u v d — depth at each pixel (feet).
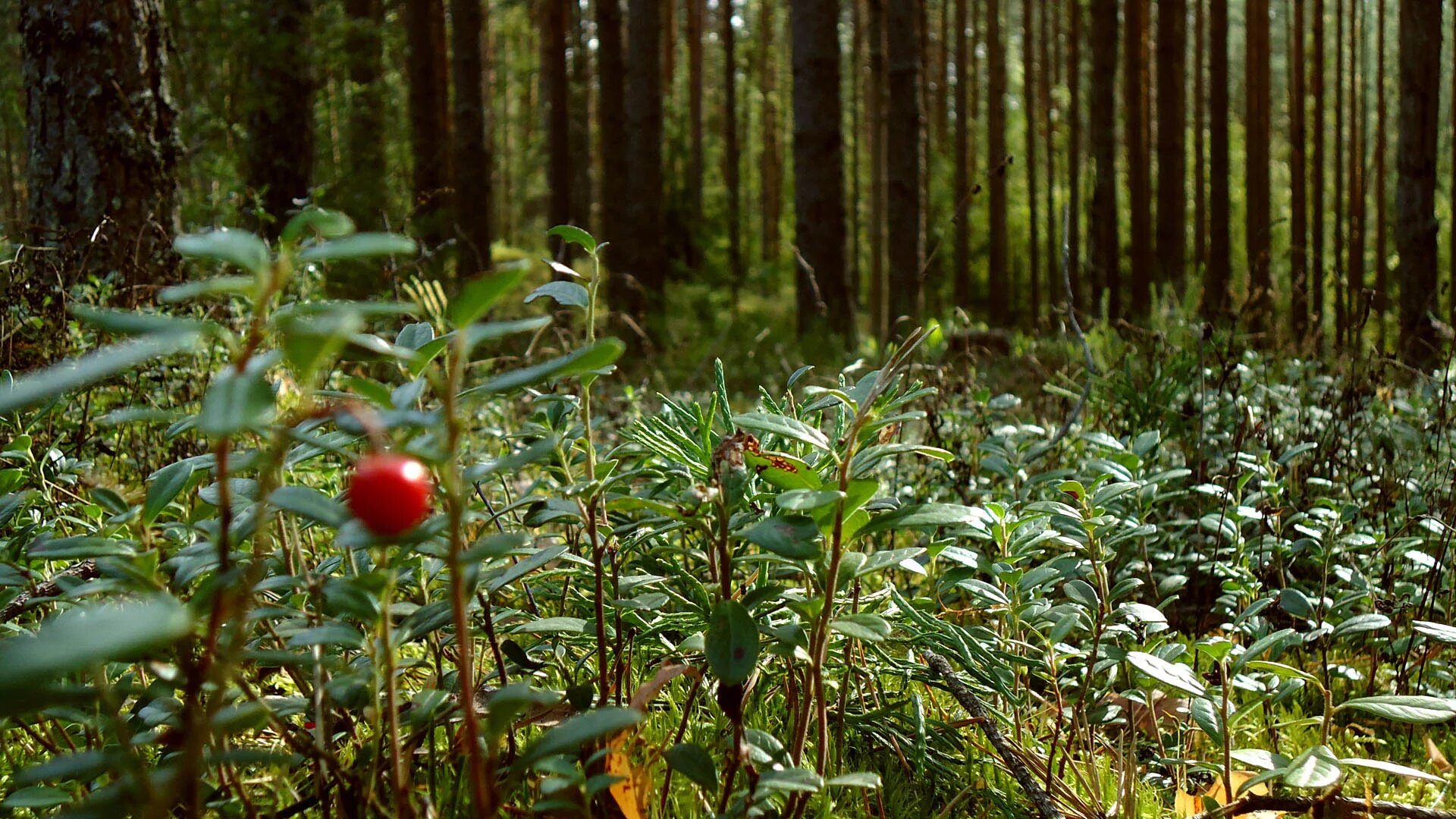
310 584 4.71
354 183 39.04
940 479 12.03
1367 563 10.00
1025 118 85.71
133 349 2.82
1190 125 98.99
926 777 6.98
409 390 3.86
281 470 5.34
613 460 6.01
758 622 5.62
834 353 32.01
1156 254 66.13
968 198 13.09
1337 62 79.20
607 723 4.01
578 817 5.17
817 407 6.59
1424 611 9.28
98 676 4.23
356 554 5.95
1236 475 11.17
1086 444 12.32
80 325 11.62
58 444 9.46
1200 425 11.64
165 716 4.88
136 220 18.10
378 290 22.70
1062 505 7.24
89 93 17.83
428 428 3.60
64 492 7.09
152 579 4.14
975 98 98.89
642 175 52.44
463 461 8.20
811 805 6.21
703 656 6.70
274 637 6.06
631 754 5.55
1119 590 7.11
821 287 39.29
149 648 3.68
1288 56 84.69
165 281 15.28
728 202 89.61
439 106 59.88
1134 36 65.72
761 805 5.00
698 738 6.77
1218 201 61.87
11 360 10.34
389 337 11.39
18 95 34.45
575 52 84.94
